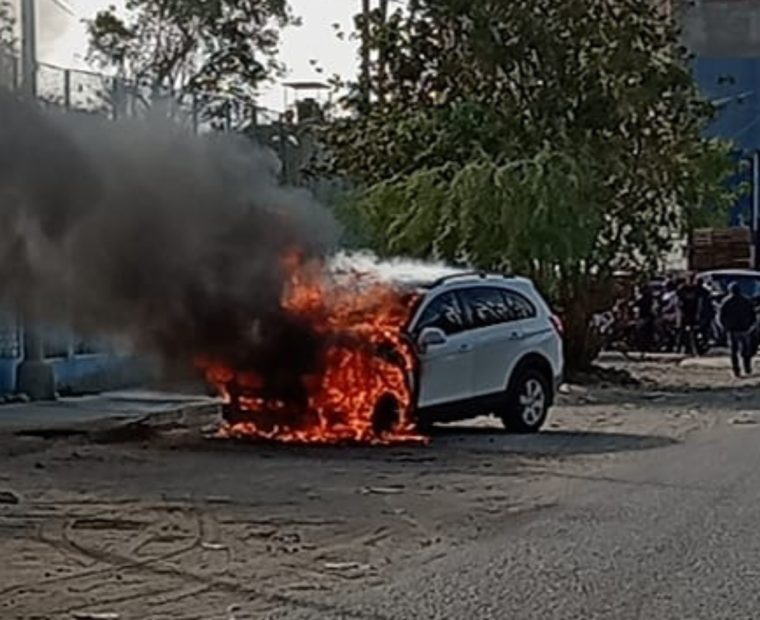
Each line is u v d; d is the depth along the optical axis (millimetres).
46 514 13508
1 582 10547
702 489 15055
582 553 11562
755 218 51281
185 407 22453
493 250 29188
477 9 31219
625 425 22062
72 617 9469
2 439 19297
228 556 11547
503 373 20172
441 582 10492
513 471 16547
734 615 9422
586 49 31109
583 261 30078
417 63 32531
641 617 9367
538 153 29750
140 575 10812
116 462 17234
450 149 31000
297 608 9703
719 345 40875
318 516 13422
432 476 16109
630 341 40562
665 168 31797
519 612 9516
